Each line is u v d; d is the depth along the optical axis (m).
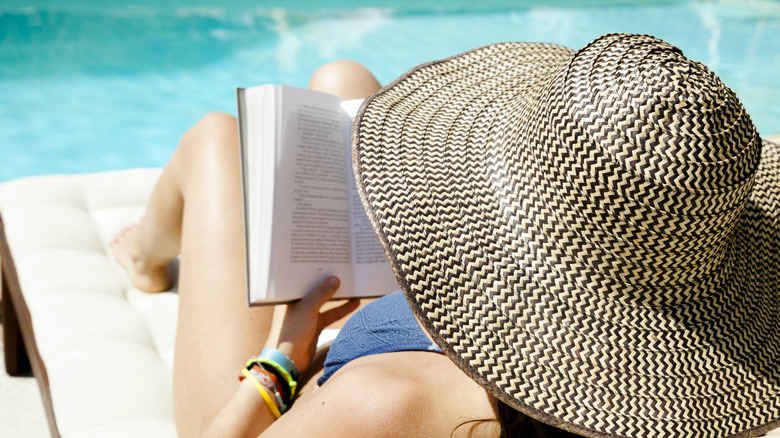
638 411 1.21
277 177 1.72
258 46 7.18
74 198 3.10
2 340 3.07
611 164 1.11
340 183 1.81
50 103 5.93
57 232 2.86
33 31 7.09
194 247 2.10
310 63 6.84
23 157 5.18
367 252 1.82
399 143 1.48
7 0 7.65
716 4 8.75
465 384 1.32
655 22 8.06
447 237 1.31
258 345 1.97
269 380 1.71
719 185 1.09
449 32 7.79
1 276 2.87
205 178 2.17
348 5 8.51
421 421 1.26
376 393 1.26
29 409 2.83
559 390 1.21
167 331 2.55
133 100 6.05
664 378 1.23
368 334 1.53
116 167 5.17
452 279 1.27
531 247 1.25
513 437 1.29
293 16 8.06
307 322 1.75
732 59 6.91
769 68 6.71
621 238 1.16
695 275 1.24
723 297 1.31
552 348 1.22
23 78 6.27
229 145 2.24
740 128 1.12
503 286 1.25
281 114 1.74
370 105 1.58
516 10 8.55
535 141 1.24
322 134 1.80
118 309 2.54
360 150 1.45
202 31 7.45
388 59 6.99
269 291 1.71
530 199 1.25
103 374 2.22
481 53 1.81
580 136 1.13
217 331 1.96
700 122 1.08
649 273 1.20
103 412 2.09
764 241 1.53
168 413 2.16
